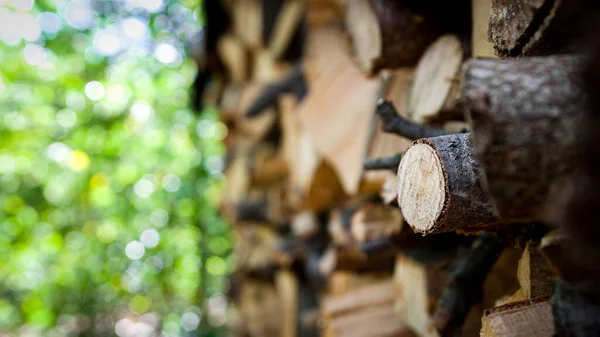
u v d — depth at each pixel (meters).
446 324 0.63
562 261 0.40
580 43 0.41
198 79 2.83
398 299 0.86
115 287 3.94
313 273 1.39
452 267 0.70
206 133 3.71
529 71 0.39
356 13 0.80
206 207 3.69
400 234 0.77
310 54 1.27
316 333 1.63
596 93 0.35
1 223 3.74
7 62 3.65
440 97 0.66
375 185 0.92
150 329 4.05
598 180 0.35
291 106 1.55
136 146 3.73
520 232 0.50
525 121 0.38
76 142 3.65
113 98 3.67
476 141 0.39
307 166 1.32
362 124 0.97
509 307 0.48
